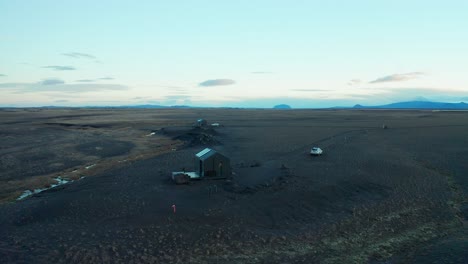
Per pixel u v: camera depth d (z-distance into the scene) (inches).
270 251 1322.6
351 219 1637.6
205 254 1286.9
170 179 2284.7
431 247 1342.3
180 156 3221.0
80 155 3449.8
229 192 1996.8
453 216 1679.4
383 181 2241.6
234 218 1611.7
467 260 1195.3
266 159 2999.5
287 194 1950.1
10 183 2399.1
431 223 1599.4
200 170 2283.5
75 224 1539.1
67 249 1285.7
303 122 7391.7
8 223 1584.6
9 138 4495.6
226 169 2271.2
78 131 5462.6
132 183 2209.6
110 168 2819.9
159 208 1716.3
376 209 1765.5
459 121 7022.6
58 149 3722.9
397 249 1342.3
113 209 1706.4
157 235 1418.6
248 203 1809.8
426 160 2903.5
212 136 4618.6
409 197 1945.1
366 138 4360.2
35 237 1403.8
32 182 2421.3
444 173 2476.6
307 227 1546.5
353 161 2856.8
